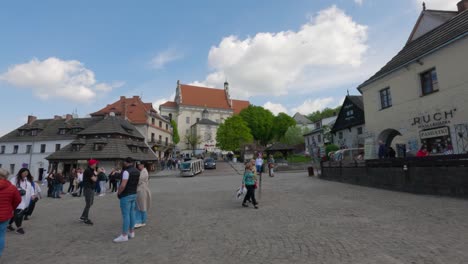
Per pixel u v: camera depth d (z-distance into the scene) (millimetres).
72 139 49156
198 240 5914
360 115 30797
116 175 18922
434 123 14562
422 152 13492
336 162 18156
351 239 5477
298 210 8820
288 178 22344
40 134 51688
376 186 13883
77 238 6469
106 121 43688
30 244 6062
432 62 14711
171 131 70312
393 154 16719
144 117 55969
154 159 45875
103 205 12258
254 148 62438
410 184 11672
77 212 10406
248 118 77062
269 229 6617
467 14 14125
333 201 10227
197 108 90500
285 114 80562
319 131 50375
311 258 4562
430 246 4844
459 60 13227
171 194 14992
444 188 10148
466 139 12812
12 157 50469
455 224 6156
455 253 4465
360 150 25375
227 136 62750
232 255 4891
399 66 16609
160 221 8008
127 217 6090
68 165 38969
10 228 7348
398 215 7379
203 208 10016
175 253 5121
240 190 10211
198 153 72062
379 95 19125
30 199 7695
